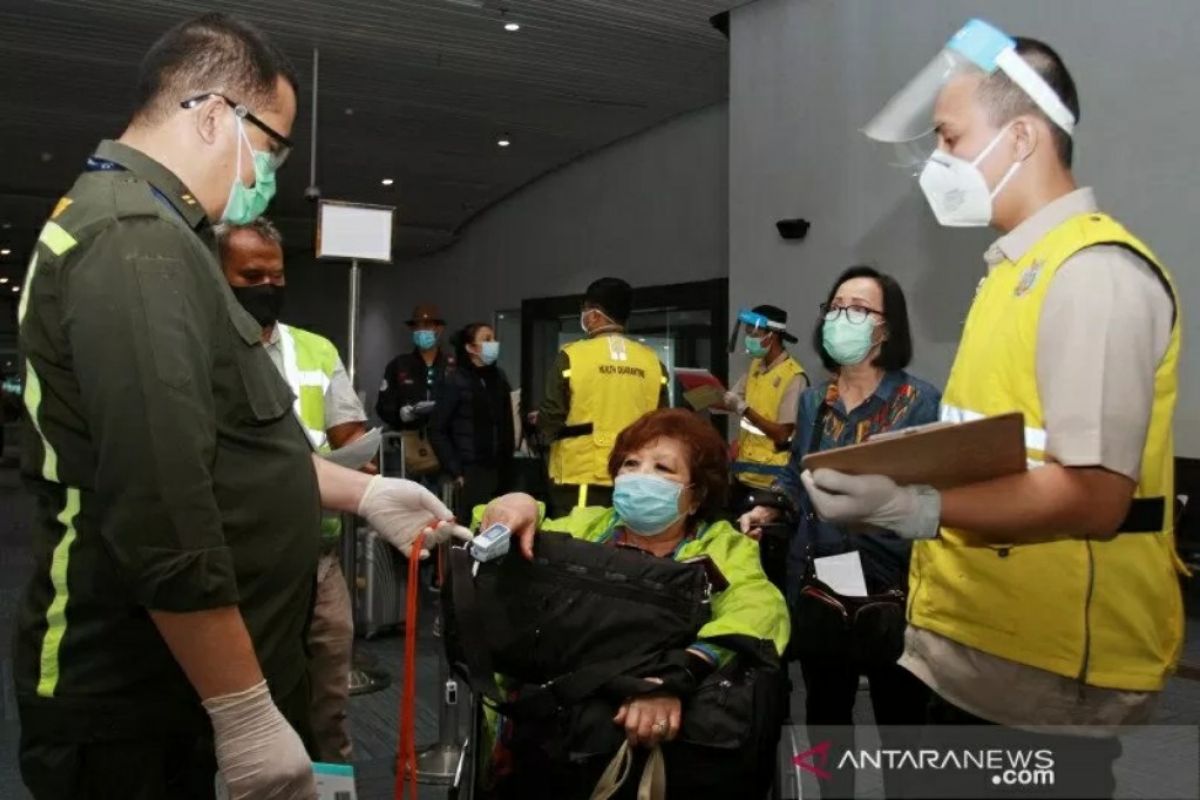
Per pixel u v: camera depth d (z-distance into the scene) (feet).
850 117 21.02
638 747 5.17
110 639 4.32
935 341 19.43
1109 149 16.89
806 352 22.08
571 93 30.58
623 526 6.58
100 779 4.41
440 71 28.50
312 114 30.01
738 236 23.88
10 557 23.32
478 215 46.32
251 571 4.52
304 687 5.12
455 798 5.82
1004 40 4.26
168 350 3.99
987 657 4.18
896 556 7.89
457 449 19.12
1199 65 15.65
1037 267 3.99
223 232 7.80
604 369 14.28
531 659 5.43
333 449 8.81
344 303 57.77
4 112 33.17
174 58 4.66
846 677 8.08
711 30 25.41
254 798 4.12
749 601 5.64
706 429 6.46
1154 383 3.76
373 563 15.35
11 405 52.16
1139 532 4.00
